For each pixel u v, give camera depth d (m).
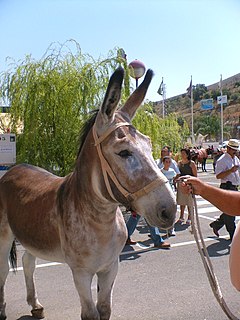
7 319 4.68
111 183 3.00
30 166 4.82
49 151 11.31
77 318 4.69
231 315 2.71
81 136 3.49
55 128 11.39
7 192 4.49
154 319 4.62
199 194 2.80
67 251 3.45
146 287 5.70
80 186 3.35
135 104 3.23
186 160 9.85
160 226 2.72
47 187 4.02
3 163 10.28
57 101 11.33
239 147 8.52
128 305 5.05
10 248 4.56
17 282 6.09
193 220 2.83
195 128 97.88
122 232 3.55
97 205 3.23
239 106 111.25
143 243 8.36
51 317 4.73
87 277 3.42
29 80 11.49
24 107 11.61
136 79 10.90
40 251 3.88
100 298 3.61
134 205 2.88
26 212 4.02
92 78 11.36
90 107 11.35
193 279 6.01
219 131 90.12
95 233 3.31
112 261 3.53
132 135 2.96
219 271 6.34
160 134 15.51
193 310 4.86
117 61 11.62
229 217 8.25
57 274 6.39
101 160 3.04
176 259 7.12
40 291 5.62
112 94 2.95
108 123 3.03
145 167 2.82
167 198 2.73
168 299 5.23
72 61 11.91
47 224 3.71
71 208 3.42
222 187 8.39
